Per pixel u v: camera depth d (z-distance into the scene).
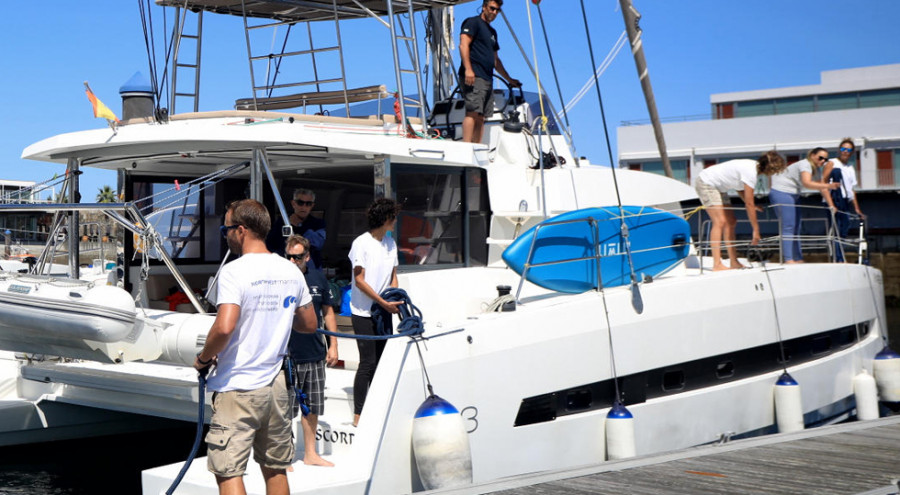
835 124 37.91
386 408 4.91
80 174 6.91
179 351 5.55
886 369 8.86
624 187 7.92
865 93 38.62
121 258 7.67
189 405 6.09
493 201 7.02
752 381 7.30
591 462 6.01
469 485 4.51
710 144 39.91
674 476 4.63
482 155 6.85
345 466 4.80
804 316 7.96
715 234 7.88
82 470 7.09
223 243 8.18
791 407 7.37
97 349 5.47
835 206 9.95
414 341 5.11
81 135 6.28
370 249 5.30
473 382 5.36
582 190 7.51
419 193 6.51
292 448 3.87
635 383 6.41
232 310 3.53
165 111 6.21
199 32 8.02
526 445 5.63
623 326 6.30
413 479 5.02
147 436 8.02
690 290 6.84
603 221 6.59
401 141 6.17
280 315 3.71
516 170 7.15
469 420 5.33
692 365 6.88
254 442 3.80
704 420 6.84
